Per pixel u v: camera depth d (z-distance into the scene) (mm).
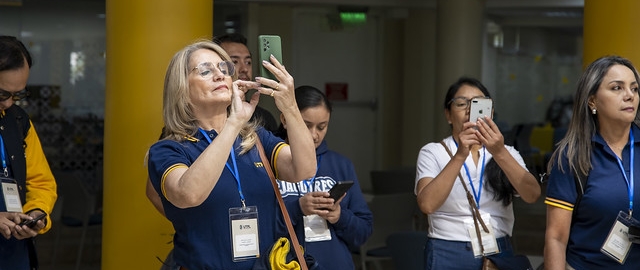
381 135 13289
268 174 3373
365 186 13273
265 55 3328
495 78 16859
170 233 5672
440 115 10867
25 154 4465
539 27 17406
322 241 4383
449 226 4707
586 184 3977
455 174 4531
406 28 13250
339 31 12820
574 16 14289
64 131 12289
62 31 12234
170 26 5582
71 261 9016
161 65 5582
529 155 14414
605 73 3934
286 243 3334
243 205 3285
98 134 12430
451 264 4672
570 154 4000
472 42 10766
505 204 4746
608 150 3947
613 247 3916
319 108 4457
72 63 12312
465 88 4805
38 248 8922
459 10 10727
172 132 3357
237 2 11031
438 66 10914
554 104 17969
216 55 3348
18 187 4348
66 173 8594
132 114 5605
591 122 4004
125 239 5680
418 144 13336
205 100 3291
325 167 4559
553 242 4016
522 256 4734
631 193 3906
